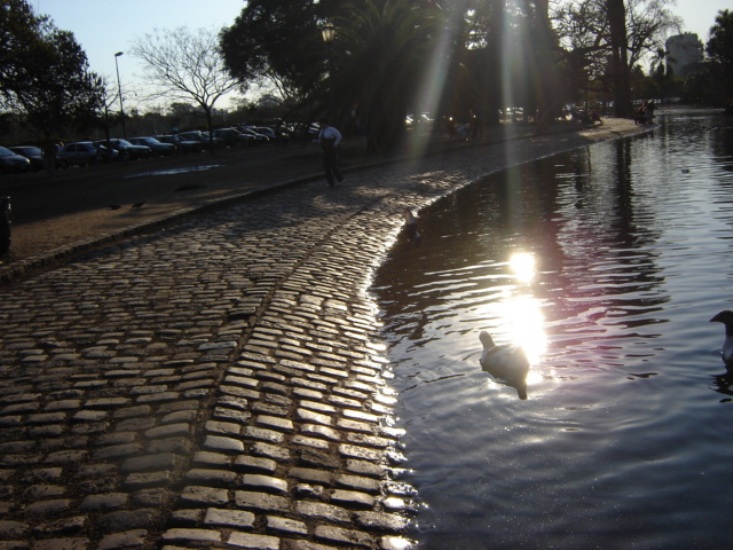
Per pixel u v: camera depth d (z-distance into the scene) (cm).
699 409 556
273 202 1916
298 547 394
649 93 15050
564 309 832
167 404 559
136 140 6084
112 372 636
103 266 1120
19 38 3403
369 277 1070
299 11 6359
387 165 3198
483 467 489
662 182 2075
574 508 436
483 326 794
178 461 470
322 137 2280
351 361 695
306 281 994
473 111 4600
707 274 940
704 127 5672
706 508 427
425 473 484
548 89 5916
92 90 4003
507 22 5606
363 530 418
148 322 793
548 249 1191
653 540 402
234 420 532
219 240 1334
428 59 3962
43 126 3922
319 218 1617
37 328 788
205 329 759
